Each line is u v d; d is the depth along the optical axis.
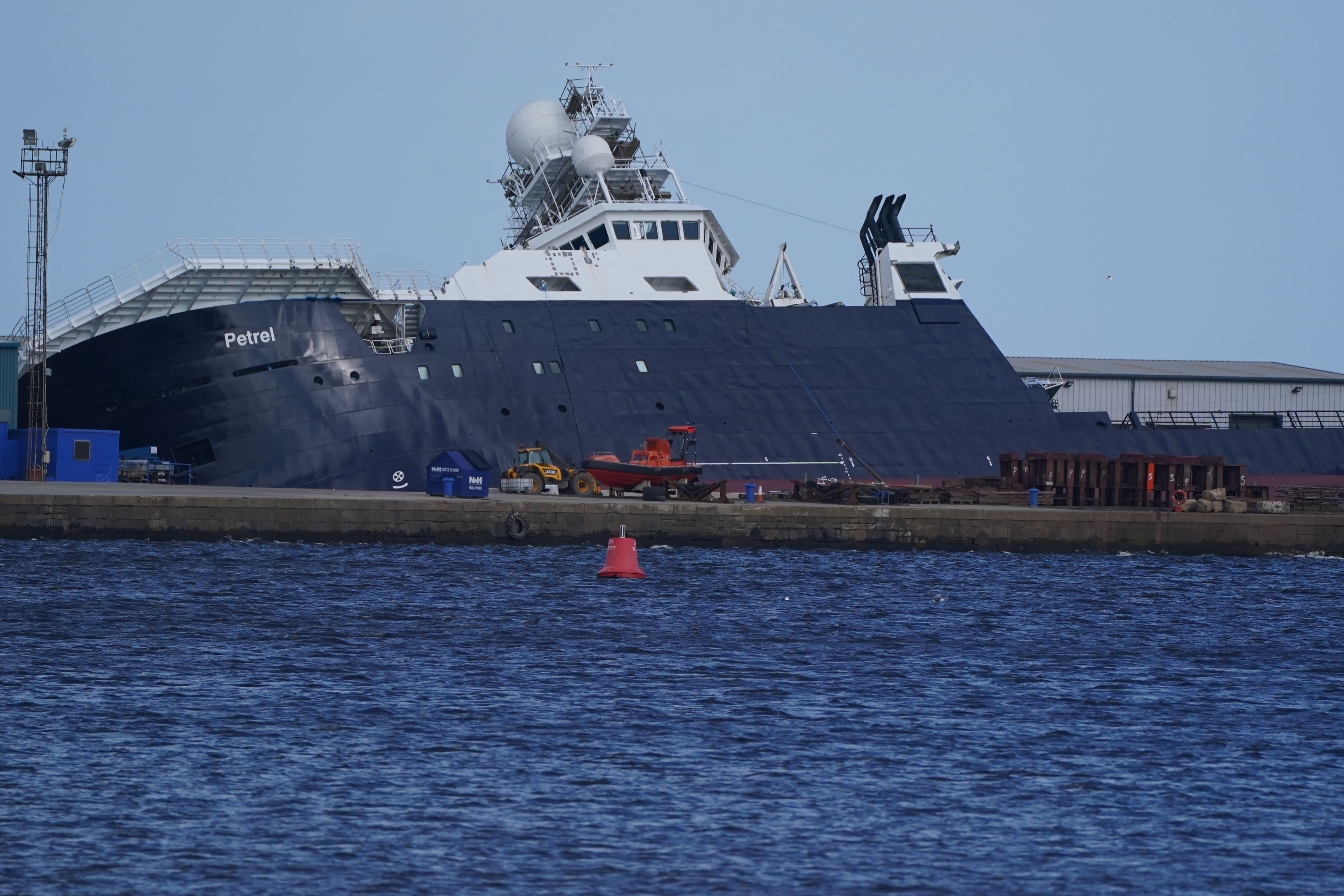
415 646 135.62
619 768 94.94
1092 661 137.75
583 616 155.88
